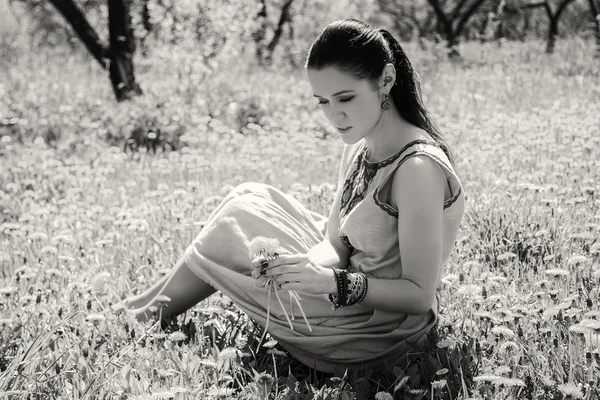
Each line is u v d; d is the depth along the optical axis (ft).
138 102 30.66
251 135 27.37
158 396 7.86
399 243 8.57
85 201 18.33
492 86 34.91
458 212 8.68
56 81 40.09
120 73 34.37
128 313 10.09
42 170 20.85
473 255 12.43
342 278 8.47
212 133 26.43
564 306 9.37
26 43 63.16
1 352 9.60
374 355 9.11
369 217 8.80
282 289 8.60
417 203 8.34
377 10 86.99
